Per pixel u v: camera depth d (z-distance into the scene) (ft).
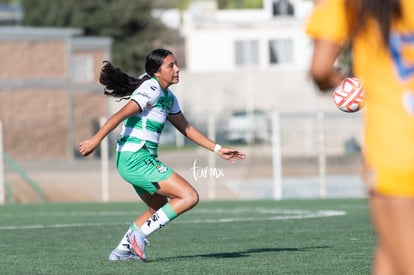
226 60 509.76
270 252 79.61
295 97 463.01
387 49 33.65
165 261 72.95
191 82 467.11
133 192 213.87
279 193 186.29
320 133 192.75
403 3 33.63
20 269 69.26
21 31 340.59
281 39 507.71
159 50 69.82
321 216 123.85
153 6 542.57
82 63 395.55
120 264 71.10
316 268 67.46
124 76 71.51
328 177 232.12
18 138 305.73
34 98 343.46
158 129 69.92
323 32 33.86
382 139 33.58
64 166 278.26
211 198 197.67
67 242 92.32
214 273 65.05
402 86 33.73
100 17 522.47
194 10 542.98
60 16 518.78
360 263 70.38
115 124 67.51
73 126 370.53
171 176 69.05
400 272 33.37
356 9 33.78
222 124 370.53
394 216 33.32
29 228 111.14
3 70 337.72
